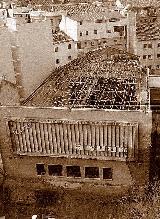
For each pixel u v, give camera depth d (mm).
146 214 32562
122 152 32875
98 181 34688
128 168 33562
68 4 94125
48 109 32625
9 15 47688
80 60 47812
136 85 37750
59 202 34750
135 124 31641
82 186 35219
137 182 34219
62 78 42125
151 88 42094
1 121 33688
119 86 37625
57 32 72938
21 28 43156
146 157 32969
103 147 33031
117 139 32562
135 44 73875
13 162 35312
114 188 34719
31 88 45938
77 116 32375
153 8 87625
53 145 33906
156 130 39281
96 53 50125
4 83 38438
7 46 41250
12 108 33094
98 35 70688
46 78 45875
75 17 69875
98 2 97750
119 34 72375
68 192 35656
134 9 86500
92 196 35188
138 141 32375
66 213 33625
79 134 32969
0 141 34531
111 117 31844
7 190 36031
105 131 32406
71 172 34906
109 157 33188
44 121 32938
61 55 67000
